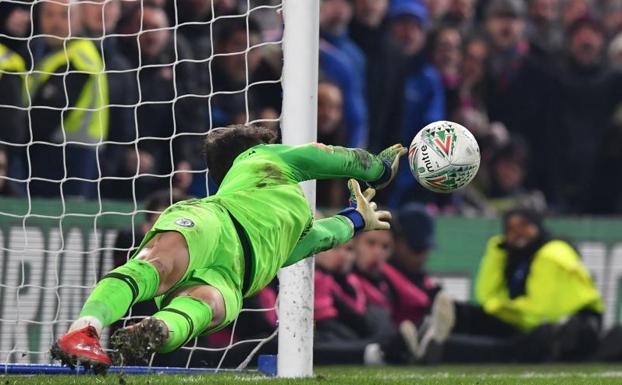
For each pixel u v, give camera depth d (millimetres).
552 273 33875
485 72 39375
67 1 29344
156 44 30453
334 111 33094
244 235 16781
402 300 32000
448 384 21625
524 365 33375
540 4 43469
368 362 30594
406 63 36000
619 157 40656
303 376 21500
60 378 20000
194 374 21938
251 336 28656
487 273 34125
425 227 32219
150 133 30375
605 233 36562
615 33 44656
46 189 29312
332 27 34781
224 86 31734
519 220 33844
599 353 34969
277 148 17984
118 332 14305
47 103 29062
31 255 27422
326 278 30625
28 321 24500
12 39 27672
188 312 15273
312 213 19609
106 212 26125
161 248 15844
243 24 31797
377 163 18828
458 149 18125
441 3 40094
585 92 40094
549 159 40219
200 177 30750
